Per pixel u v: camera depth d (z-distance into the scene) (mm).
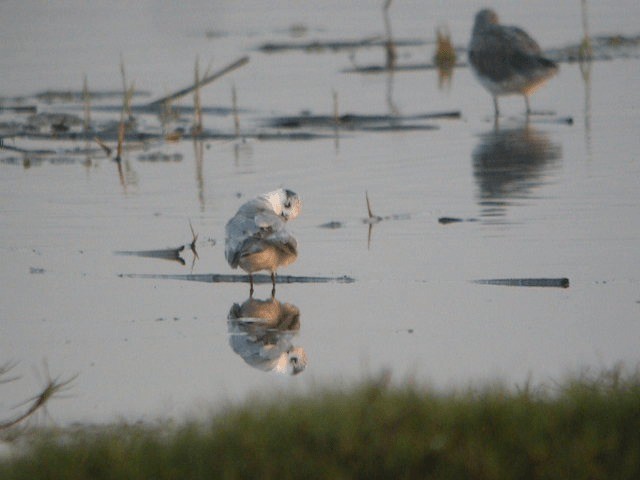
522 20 38188
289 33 38531
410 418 9656
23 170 22516
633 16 38000
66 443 10000
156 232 17656
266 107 27859
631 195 18750
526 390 10281
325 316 13969
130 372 12367
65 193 20422
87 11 42969
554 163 21312
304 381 11891
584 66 31797
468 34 37031
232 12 42969
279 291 14938
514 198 18953
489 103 27953
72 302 14680
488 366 12141
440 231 17234
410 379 10766
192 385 11945
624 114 25656
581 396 10039
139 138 25141
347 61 34031
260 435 9508
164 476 9164
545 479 8992
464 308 14031
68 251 16844
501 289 14664
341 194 19656
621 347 12594
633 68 31172
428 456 9172
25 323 13938
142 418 10992
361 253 16297
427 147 23297
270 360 12602
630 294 14281
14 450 10188
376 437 9375
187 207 19141
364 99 28625
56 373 12398
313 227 17719
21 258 16531
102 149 24250
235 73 32344
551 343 12797
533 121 25516
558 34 35531
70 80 31359
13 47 36312
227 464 9188
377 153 22922
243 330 13594
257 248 14391
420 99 28531
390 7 42969
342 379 11281
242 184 20625
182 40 37406
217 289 15125
